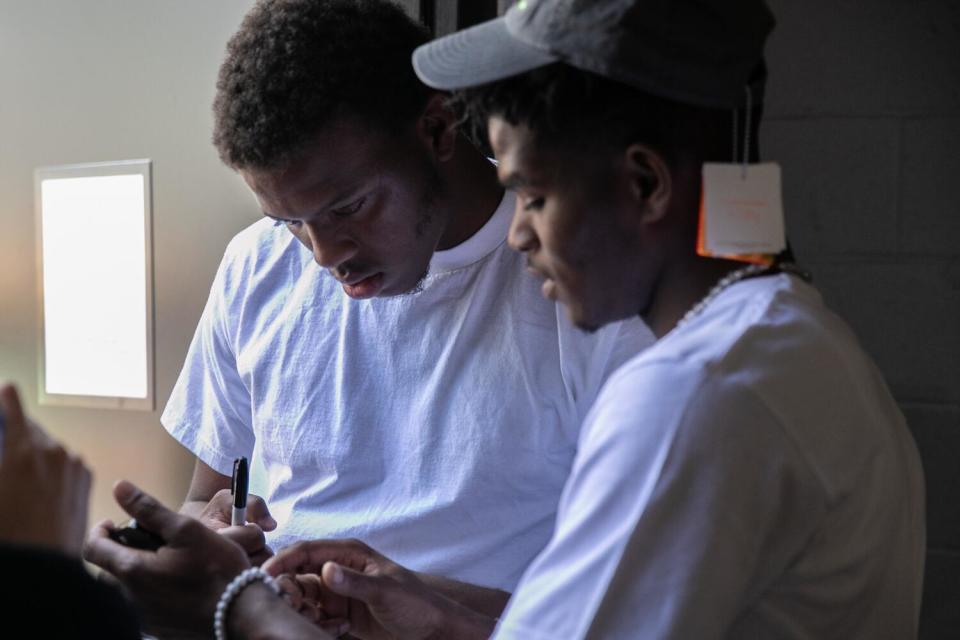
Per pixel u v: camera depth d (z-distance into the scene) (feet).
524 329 4.00
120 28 5.99
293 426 4.34
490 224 4.04
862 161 4.42
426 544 4.08
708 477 2.16
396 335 4.16
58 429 6.47
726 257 2.47
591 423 2.40
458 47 2.57
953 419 4.39
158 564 3.05
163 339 6.10
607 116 2.31
